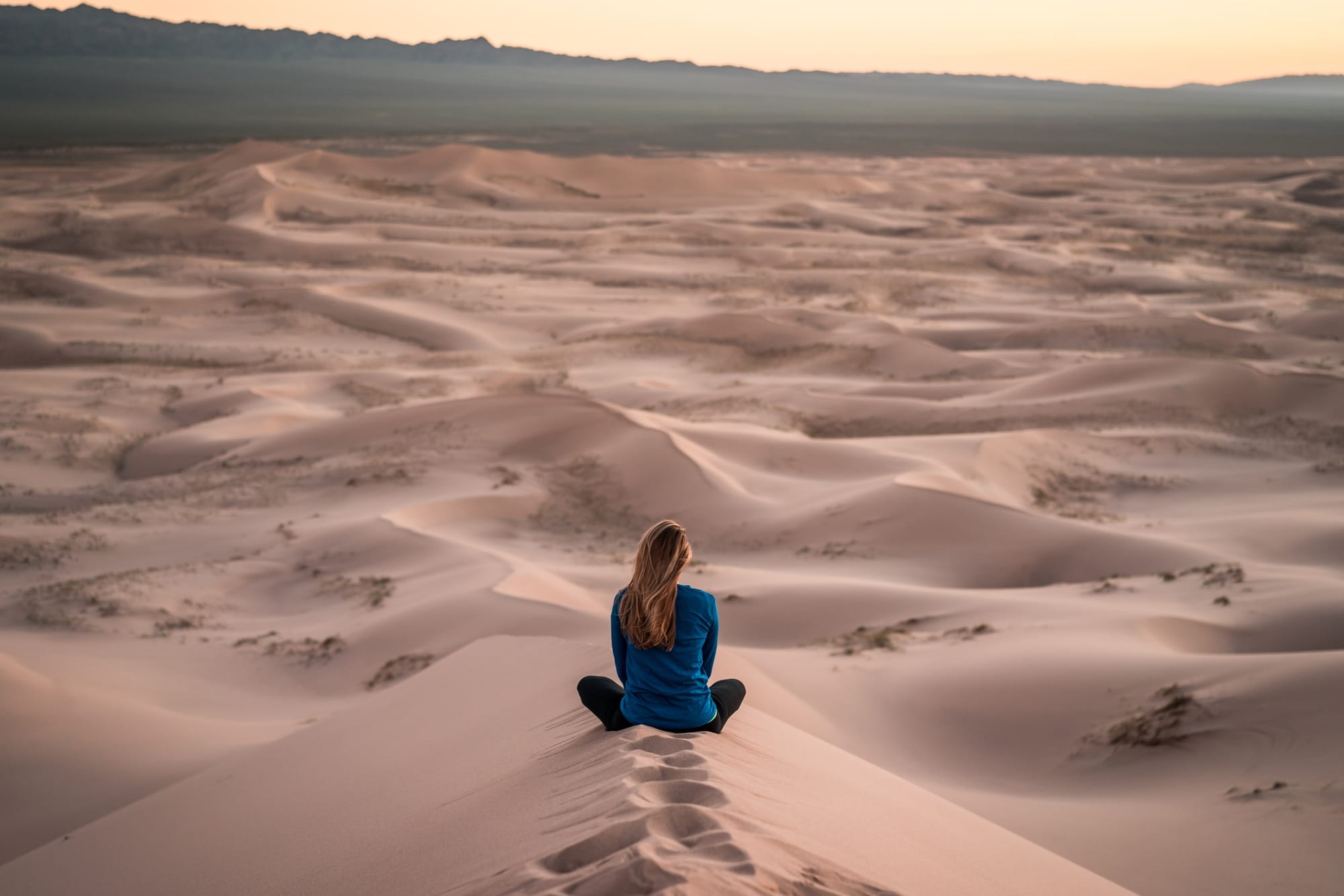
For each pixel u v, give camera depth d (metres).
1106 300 78.12
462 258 96.75
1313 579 17.53
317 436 38.25
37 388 48.59
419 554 23.70
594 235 111.25
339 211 125.88
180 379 53.47
